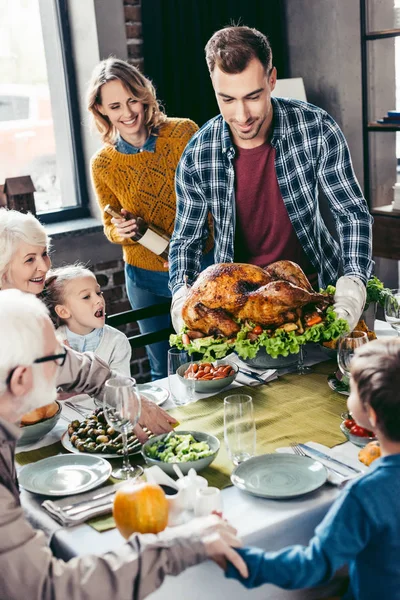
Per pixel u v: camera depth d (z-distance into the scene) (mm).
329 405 1947
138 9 3756
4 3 3662
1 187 3316
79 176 4012
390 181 4293
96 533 1451
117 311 3996
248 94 2143
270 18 4199
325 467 1600
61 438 1850
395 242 4145
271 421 1876
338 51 4129
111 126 3043
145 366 4090
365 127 4234
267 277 2029
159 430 1830
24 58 3770
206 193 2469
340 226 2406
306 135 2373
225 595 1385
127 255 3211
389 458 1327
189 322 2020
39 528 1497
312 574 1274
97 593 1209
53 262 3699
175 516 1438
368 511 1282
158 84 3820
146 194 3066
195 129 3100
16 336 1271
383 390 1306
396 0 3994
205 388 2062
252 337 1992
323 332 2002
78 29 3748
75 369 1862
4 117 3789
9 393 1280
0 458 1278
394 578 1300
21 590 1206
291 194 2410
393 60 4121
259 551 1308
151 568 1242
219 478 1619
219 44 2131
